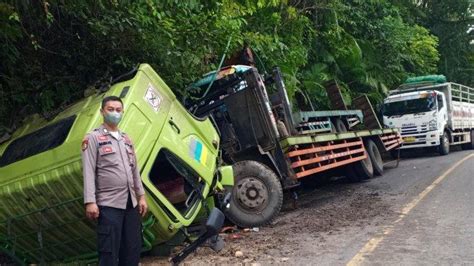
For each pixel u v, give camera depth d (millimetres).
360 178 12898
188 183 6258
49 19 6387
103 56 7750
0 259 6344
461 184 10758
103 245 4328
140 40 7672
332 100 17812
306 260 5738
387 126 18188
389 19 22859
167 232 5703
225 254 6188
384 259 5566
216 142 7090
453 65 32688
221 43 9414
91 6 6984
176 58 8203
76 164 4762
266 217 8023
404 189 10703
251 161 8227
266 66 13391
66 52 7539
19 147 5559
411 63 25234
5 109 7160
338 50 19953
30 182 4969
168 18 7762
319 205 9680
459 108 22281
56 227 5281
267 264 5656
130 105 5387
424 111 19344
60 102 7539
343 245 6312
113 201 4383
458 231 6660
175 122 6148
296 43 16688
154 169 6344
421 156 20078
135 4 7180
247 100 8727
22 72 7258
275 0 13727
